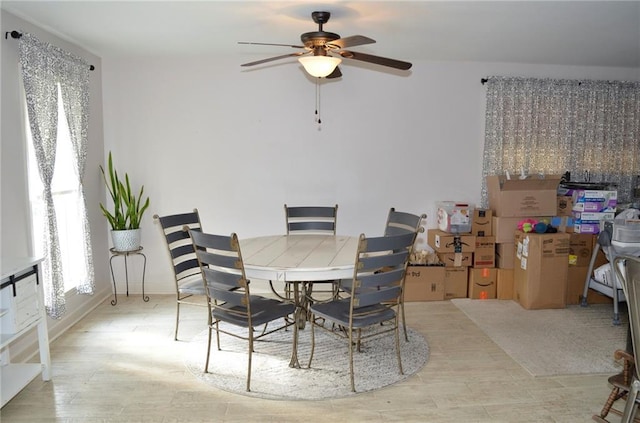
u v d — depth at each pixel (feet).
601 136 15.52
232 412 7.95
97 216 13.82
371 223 15.26
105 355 10.18
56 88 10.68
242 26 10.82
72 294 12.16
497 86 14.80
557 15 9.75
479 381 9.07
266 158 14.80
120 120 14.34
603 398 8.46
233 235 8.14
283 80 14.56
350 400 8.35
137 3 9.12
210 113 14.53
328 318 9.04
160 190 14.69
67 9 9.45
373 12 9.62
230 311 8.95
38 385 8.83
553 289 13.24
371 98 14.80
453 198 15.43
